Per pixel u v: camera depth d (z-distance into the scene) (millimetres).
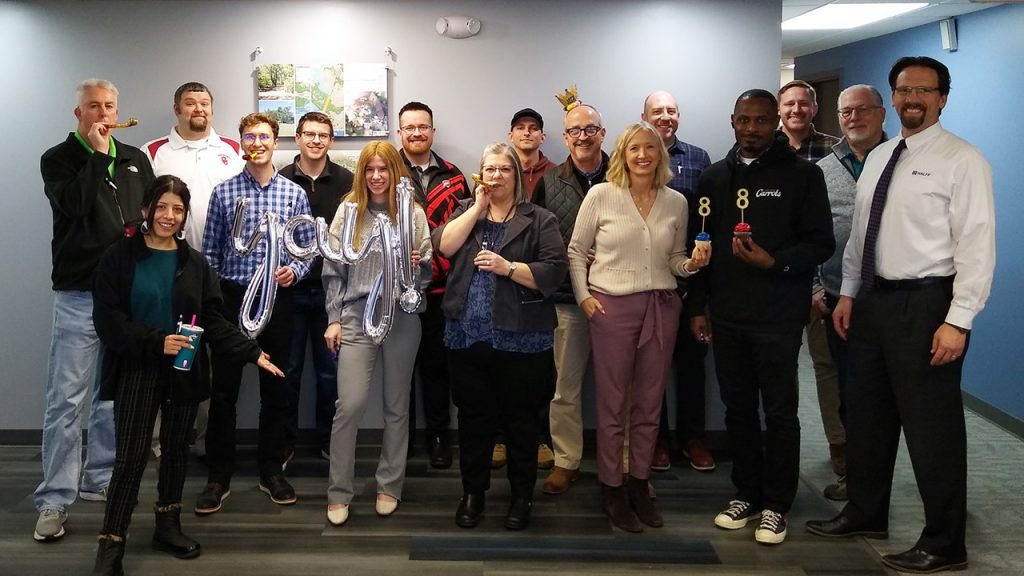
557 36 4336
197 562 3129
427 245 3457
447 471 4121
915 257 3070
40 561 3139
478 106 4371
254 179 3682
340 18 4320
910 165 3113
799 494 3873
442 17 4316
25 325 4410
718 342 3416
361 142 4383
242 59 4332
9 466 4137
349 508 3641
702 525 3492
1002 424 5035
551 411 3854
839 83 7473
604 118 4375
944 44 5766
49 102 4320
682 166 4102
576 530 3430
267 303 3242
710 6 4320
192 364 2998
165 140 4098
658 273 3379
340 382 3436
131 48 4312
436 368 4133
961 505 3086
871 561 3174
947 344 2977
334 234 3422
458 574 3043
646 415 3457
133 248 2967
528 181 4121
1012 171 5051
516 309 3223
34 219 4363
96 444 3701
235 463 4172
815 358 4145
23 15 4285
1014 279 5000
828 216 3279
